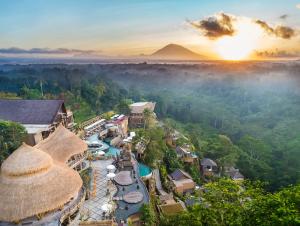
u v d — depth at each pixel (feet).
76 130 207.82
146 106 332.80
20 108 180.96
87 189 120.98
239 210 67.51
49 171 85.61
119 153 174.50
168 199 150.00
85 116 298.97
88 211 107.14
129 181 131.95
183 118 457.68
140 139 197.36
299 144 276.00
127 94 490.90
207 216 73.61
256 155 290.56
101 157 162.81
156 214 124.67
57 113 179.63
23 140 145.07
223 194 74.64
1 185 80.28
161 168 184.14
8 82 421.59
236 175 240.32
